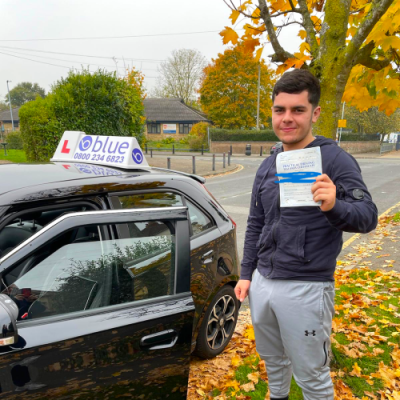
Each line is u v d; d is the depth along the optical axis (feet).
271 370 6.48
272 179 5.76
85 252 5.65
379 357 9.26
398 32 9.68
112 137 8.27
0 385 4.41
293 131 5.39
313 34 9.38
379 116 118.32
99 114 38.96
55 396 4.77
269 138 113.70
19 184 5.91
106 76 39.70
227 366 8.98
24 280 5.11
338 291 13.16
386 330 10.52
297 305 5.41
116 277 5.76
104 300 5.56
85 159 8.61
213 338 9.05
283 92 5.34
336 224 4.74
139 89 51.37
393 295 12.89
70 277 5.43
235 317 9.93
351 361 9.02
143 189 7.12
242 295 6.42
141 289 5.86
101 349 5.15
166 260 6.06
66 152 9.21
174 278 6.06
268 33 9.55
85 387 5.01
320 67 8.75
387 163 79.10
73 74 38.27
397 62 10.32
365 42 9.50
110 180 6.64
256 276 6.05
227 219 9.61
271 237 5.62
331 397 5.81
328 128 8.81
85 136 8.96
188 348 6.02
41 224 7.96
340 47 8.58
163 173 8.24
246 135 113.91
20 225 7.97
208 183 45.06
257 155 107.24
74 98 37.86
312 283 5.38
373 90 10.88
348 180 5.09
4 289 5.00
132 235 6.09
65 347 4.88
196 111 164.45
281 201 5.03
